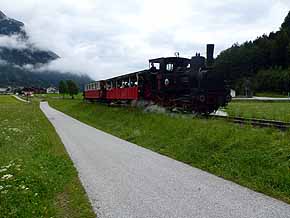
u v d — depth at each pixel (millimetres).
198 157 13500
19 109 60312
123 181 10438
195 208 7867
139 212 7656
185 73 27703
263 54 124188
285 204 8133
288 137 12586
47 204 8055
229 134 14523
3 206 7609
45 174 10336
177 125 19281
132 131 22297
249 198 8609
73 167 12445
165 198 8656
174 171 11773
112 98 44875
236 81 122125
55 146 17578
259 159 11266
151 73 31828
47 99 136000
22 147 15227
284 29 132250
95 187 9789
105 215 7508
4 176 9141
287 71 109250
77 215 7512
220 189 9461
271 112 29531
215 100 25438
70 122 34969
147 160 13828
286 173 9750
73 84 144625
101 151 16188
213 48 28453
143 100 33250
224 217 7277
